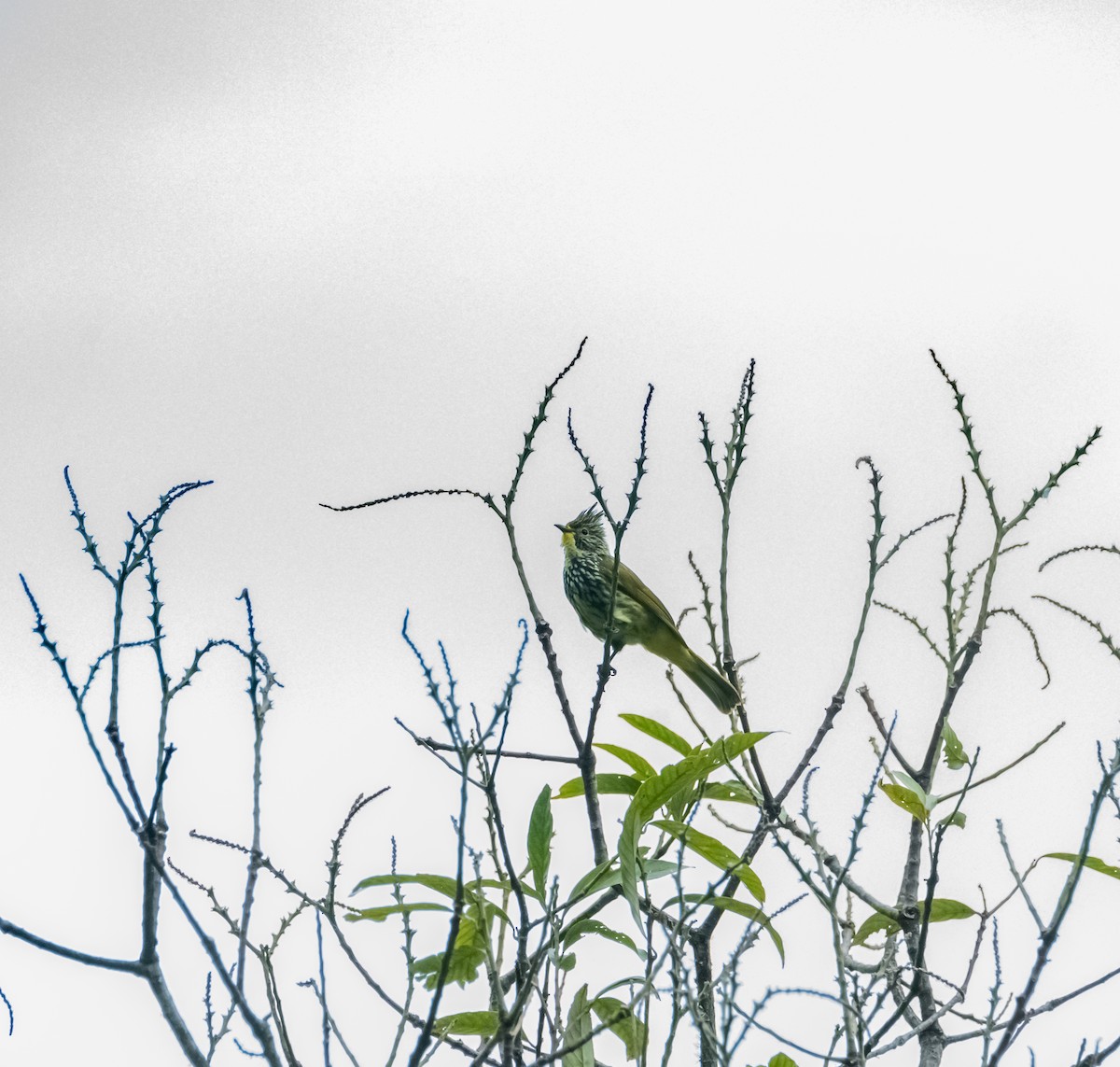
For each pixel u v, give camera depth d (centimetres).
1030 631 1001
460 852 695
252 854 732
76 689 720
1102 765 768
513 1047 781
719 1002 838
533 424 993
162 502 759
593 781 955
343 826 859
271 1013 810
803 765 951
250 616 756
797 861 798
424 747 884
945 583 1012
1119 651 973
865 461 1014
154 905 723
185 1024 711
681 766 897
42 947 701
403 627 721
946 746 1023
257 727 746
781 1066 825
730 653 1008
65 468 753
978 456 1009
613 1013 870
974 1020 947
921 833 1003
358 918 877
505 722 769
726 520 1020
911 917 971
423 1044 684
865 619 981
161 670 733
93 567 745
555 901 813
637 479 942
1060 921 755
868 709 1019
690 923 923
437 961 894
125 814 721
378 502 980
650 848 936
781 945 913
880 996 875
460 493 994
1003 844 806
